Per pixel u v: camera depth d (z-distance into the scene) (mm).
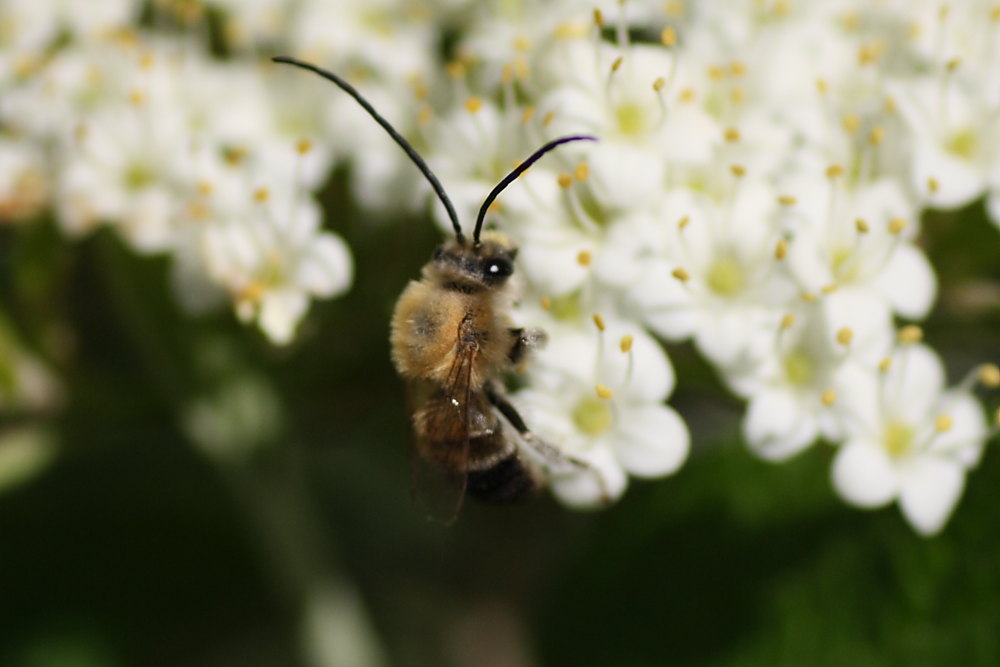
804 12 198
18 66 200
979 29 193
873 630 187
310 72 201
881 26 196
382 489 220
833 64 193
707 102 192
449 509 186
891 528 188
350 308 196
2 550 208
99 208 194
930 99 189
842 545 189
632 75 190
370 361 198
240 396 197
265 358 197
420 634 219
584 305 186
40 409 198
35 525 209
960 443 183
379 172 195
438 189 187
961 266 191
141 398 199
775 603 190
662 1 196
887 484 182
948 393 185
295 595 199
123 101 200
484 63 196
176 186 195
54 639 207
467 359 186
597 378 185
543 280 185
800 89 192
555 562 209
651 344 184
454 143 191
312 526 200
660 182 186
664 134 188
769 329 184
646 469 183
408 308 188
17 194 196
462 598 220
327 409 200
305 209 192
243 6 203
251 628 210
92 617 208
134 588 209
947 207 187
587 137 185
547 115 187
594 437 185
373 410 201
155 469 211
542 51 191
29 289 198
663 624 192
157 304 195
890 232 185
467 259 187
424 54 201
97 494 210
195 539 210
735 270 186
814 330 184
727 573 191
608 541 193
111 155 197
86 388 199
